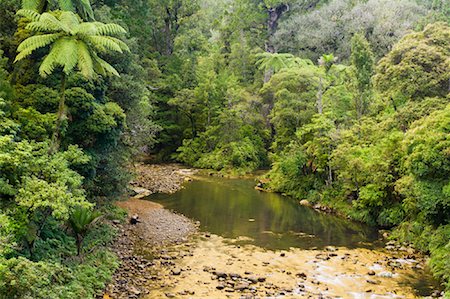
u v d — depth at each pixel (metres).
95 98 18.00
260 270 15.16
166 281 13.77
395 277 14.62
